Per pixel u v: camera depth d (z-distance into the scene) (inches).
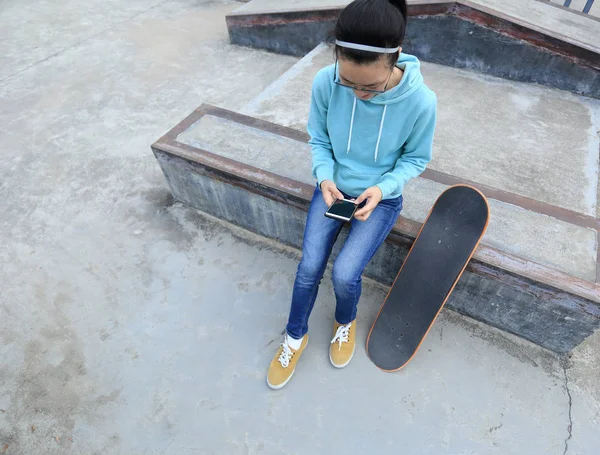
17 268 85.9
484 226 60.1
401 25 40.9
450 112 102.4
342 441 61.7
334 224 60.7
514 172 85.5
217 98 130.3
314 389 67.0
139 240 90.5
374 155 56.4
